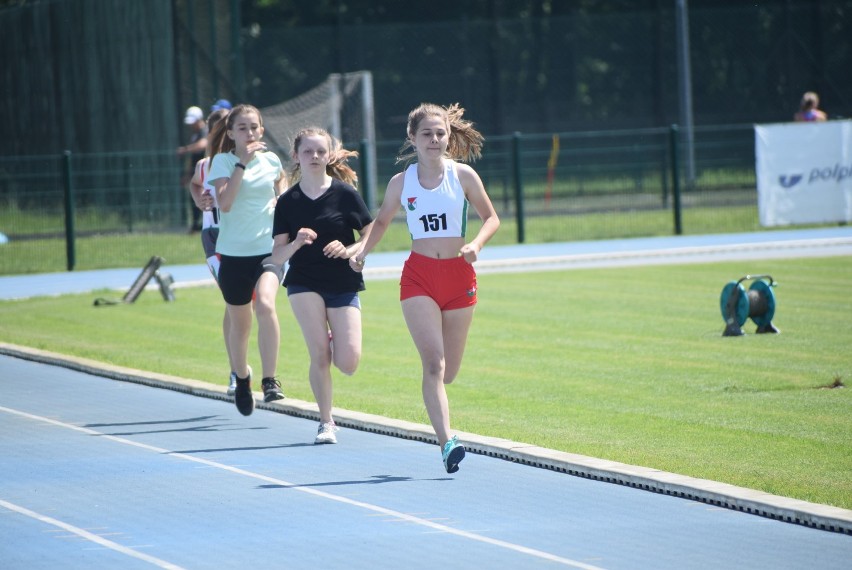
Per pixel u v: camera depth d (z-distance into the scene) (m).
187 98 91.88
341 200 27.09
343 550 19.42
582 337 42.28
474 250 23.45
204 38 93.31
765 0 126.50
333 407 31.44
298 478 24.30
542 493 22.86
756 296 41.62
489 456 26.03
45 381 36.41
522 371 36.28
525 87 127.06
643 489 23.11
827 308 47.44
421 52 124.44
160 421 30.33
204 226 33.78
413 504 22.14
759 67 126.19
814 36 125.88
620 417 29.62
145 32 92.31
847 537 19.80
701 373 35.19
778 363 36.41
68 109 97.50
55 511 22.03
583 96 127.31
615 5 136.50
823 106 125.94
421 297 24.25
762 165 77.75
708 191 95.50
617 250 72.56
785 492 22.23
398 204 24.98
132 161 87.56
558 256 69.69
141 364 38.78
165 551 19.52
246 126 29.02
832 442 26.53
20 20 100.88
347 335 27.02
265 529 20.69
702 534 20.03
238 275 29.69
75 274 68.50
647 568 18.28
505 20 126.44
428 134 24.00
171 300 55.25
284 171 30.61
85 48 96.12
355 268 25.50
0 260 73.50
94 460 26.12
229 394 32.91
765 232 79.25
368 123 100.56
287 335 44.78
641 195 95.69
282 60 124.06
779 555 18.84
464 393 33.12
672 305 49.66
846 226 79.88
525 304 51.06
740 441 26.77
